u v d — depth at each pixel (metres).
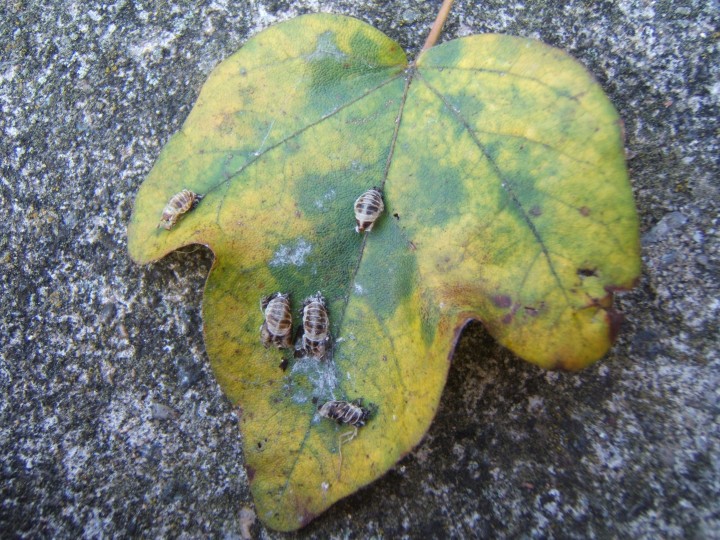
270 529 0.09
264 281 0.09
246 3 0.10
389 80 0.09
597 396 0.09
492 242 0.08
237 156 0.09
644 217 0.09
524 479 0.09
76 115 0.10
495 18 0.10
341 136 0.09
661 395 0.09
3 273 0.10
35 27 0.10
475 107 0.08
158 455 0.09
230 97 0.09
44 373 0.10
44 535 0.09
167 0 0.10
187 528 0.09
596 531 0.08
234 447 0.09
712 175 0.09
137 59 0.10
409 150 0.08
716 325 0.09
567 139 0.08
